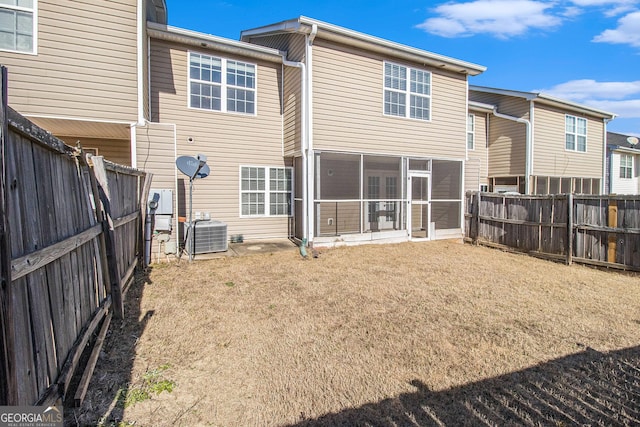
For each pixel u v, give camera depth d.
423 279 5.98
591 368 3.05
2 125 1.50
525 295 5.13
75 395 2.33
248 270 6.41
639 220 6.41
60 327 2.29
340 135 8.77
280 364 3.06
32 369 1.84
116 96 6.55
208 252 7.82
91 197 3.36
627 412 2.46
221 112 9.04
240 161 9.34
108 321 3.52
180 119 8.56
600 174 15.79
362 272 6.42
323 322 4.01
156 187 7.07
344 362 3.11
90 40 6.31
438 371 2.97
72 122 6.51
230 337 3.59
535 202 8.18
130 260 5.44
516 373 2.95
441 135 10.39
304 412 2.43
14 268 1.62
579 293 5.27
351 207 10.16
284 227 10.03
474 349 3.37
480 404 2.54
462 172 10.77
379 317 4.18
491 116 14.41
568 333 3.77
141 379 2.77
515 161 13.55
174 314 4.18
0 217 1.48
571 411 2.47
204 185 8.91
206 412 2.41
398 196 10.12
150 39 8.17
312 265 6.91
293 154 9.16
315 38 8.34
